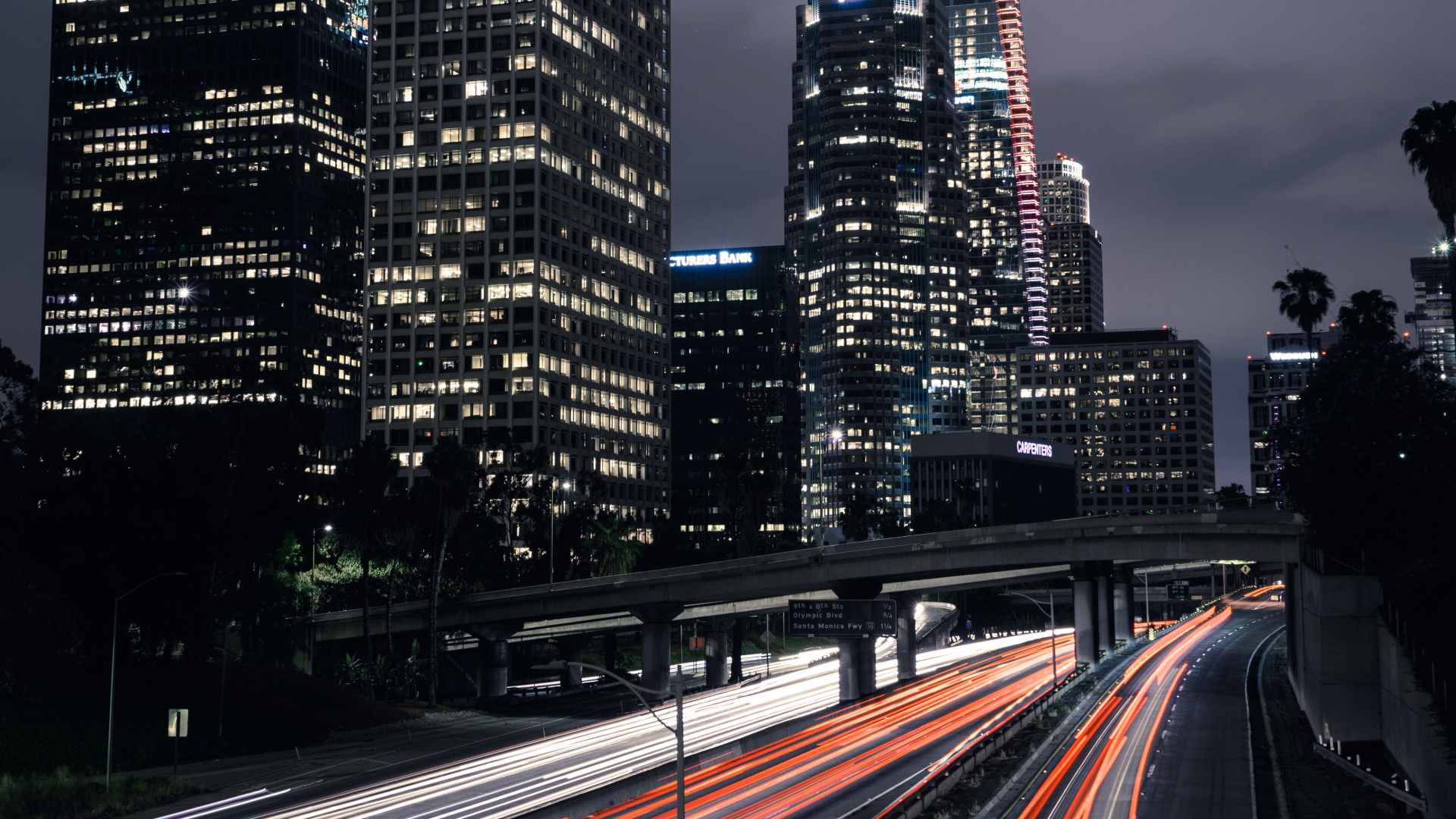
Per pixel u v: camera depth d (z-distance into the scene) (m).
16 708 79.06
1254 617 195.75
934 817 50.06
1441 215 80.44
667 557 189.38
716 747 72.94
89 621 86.31
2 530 87.12
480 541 137.62
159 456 89.56
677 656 188.50
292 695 99.50
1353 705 67.06
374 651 133.50
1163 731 75.19
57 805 62.56
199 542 90.62
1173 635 165.00
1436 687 51.97
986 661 149.12
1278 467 96.56
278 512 114.19
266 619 119.62
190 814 62.75
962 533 110.19
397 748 88.50
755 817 52.72
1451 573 58.19
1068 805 52.50
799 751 74.88
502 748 86.62
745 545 155.75
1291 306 132.00
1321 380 81.56
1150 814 50.47
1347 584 67.94
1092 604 127.50
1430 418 76.56
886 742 77.62
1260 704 89.25
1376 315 117.81
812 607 106.81
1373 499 76.44
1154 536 101.69
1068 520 105.62
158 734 82.56
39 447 101.00
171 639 90.12
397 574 135.25
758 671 165.25
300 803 64.75
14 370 107.31
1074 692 98.44
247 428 115.62
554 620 137.38
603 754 80.94
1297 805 52.44
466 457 122.25
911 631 134.38
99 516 87.44
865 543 113.25
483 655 131.75
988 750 65.88
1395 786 54.31
